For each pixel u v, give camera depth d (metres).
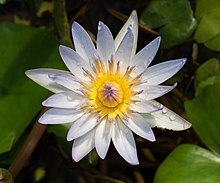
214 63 0.50
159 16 0.51
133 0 0.54
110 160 0.54
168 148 0.52
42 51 0.47
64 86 0.41
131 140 0.40
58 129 0.47
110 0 0.55
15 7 0.56
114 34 0.54
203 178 0.44
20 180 0.53
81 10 0.54
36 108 0.46
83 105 0.41
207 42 0.50
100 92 0.41
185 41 0.51
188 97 0.52
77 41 0.41
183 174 0.44
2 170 0.44
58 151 0.53
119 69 0.41
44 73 0.42
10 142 0.45
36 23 0.55
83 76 0.41
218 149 0.45
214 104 0.46
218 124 0.46
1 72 0.47
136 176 0.54
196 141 0.51
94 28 0.55
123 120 0.41
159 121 0.41
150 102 0.40
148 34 0.52
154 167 0.53
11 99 0.47
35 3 0.55
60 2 0.48
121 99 0.41
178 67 0.40
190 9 0.50
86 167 0.49
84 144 0.41
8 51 0.48
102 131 0.41
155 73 0.41
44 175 0.54
